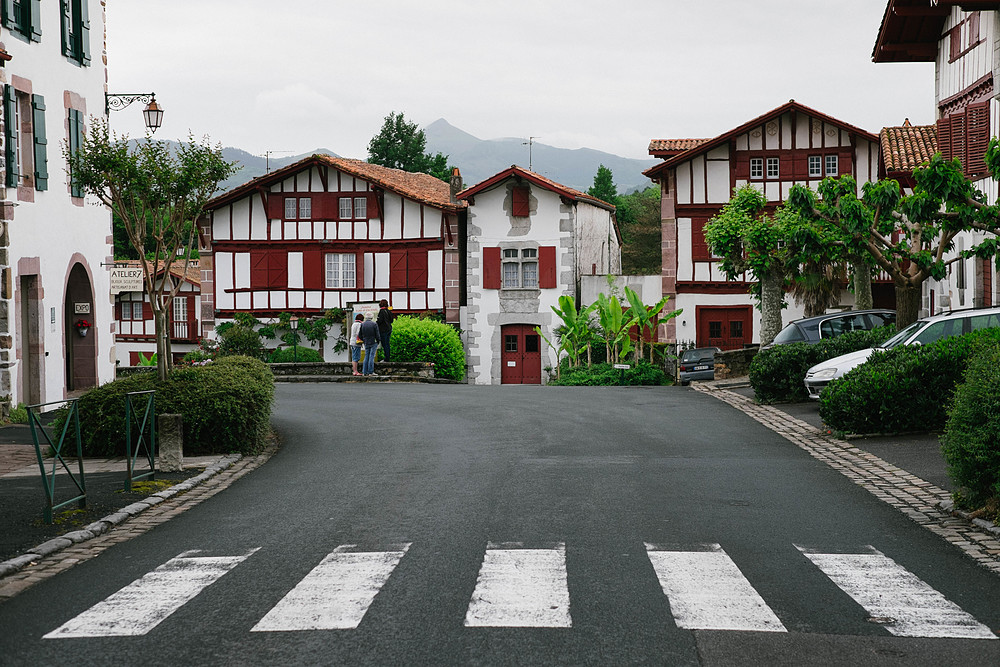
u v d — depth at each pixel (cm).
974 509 869
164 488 1068
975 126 2128
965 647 526
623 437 1430
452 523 858
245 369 1481
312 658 515
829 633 548
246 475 1188
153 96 2322
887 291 3444
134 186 1400
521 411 1812
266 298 4038
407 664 503
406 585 654
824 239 1812
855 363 1686
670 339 3625
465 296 4050
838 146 3459
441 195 4253
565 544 770
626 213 7019
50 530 858
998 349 910
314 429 1633
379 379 2819
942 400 1338
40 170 1925
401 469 1181
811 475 1092
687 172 3575
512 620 571
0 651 541
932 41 2470
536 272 3919
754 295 3309
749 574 676
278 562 732
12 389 1762
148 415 1263
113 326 2325
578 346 3631
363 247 4006
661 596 621
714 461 1200
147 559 759
